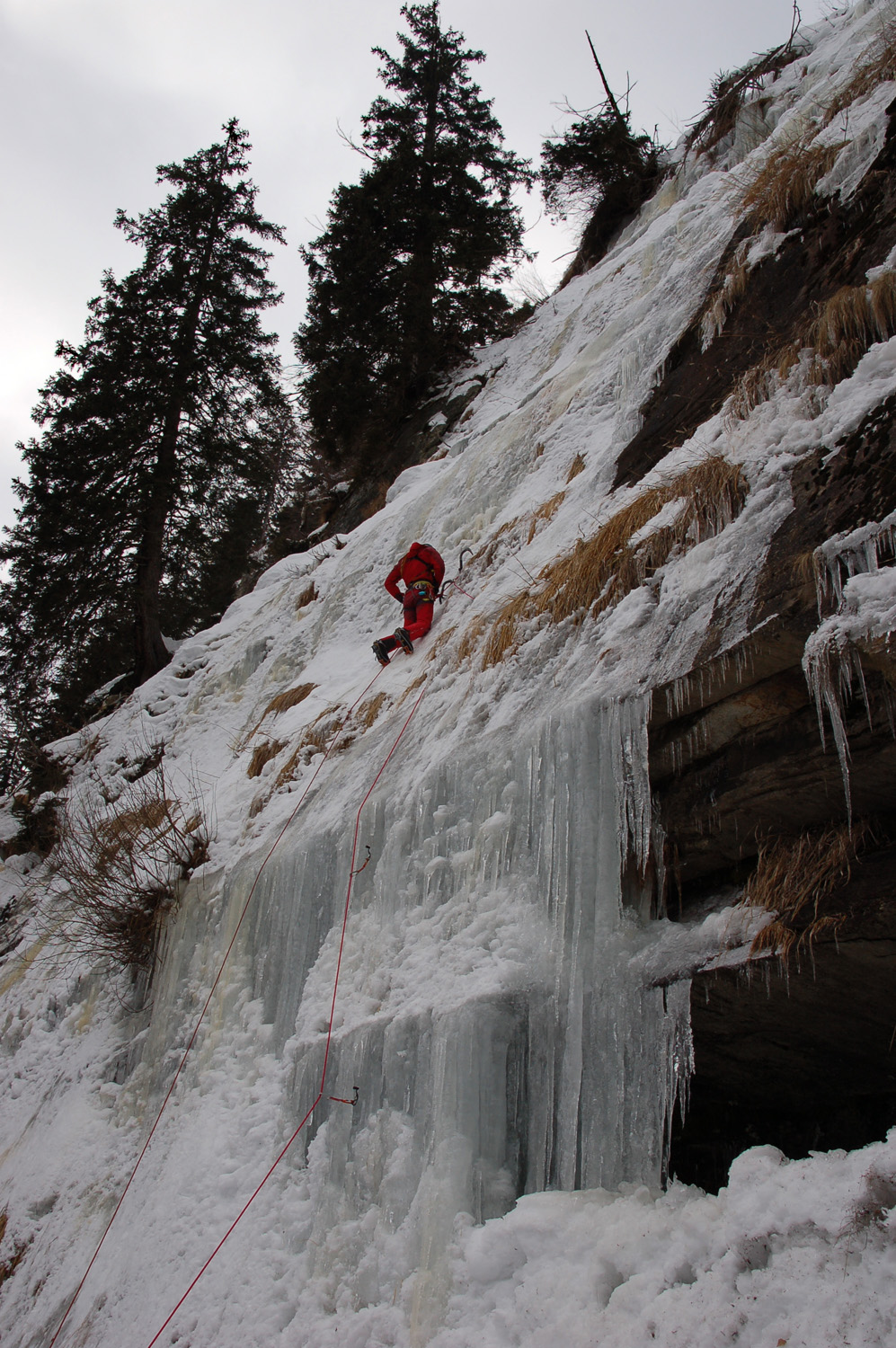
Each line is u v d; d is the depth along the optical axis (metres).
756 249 5.44
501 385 14.38
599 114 14.78
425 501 10.09
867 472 3.11
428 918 4.32
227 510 17.44
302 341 18.03
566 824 3.65
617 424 6.42
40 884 10.54
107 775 11.65
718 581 3.49
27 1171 6.25
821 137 5.46
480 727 4.70
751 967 2.73
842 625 2.61
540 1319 2.60
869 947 2.46
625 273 10.74
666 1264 2.44
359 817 5.21
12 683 16.11
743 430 4.13
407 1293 3.10
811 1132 3.14
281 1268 3.80
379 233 18.55
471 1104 3.33
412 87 20.70
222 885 6.54
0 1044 8.27
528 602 5.25
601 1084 3.11
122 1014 7.10
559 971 3.43
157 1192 4.89
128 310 17.09
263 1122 4.66
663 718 3.36
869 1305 1.95
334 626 10.05
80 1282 4.84
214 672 11.82
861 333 3.83
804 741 2.89
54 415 16.11
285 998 5.21
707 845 3.32
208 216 18.27
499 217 18.77
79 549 15.99
